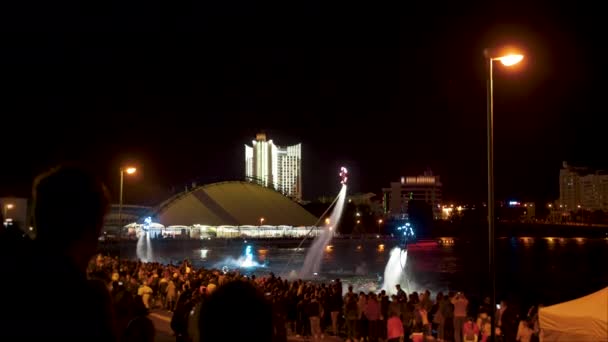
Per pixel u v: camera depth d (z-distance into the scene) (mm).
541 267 112688
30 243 2510
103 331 2438
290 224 192750
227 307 2523
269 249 160875
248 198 193375
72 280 2443
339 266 103625
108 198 2805
